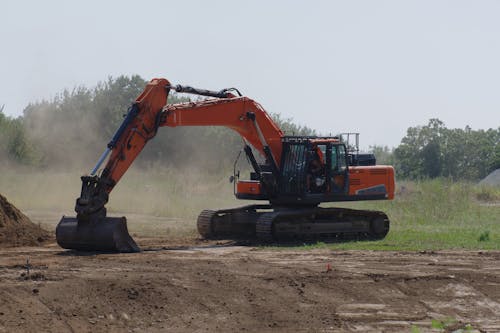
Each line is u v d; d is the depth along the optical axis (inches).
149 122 988.6
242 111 1094.4
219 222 1146.0
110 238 903.1
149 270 771.4
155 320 628.7
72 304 636.7
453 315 693.9
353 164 1213.1
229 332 610.9
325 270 813.2
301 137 1133.7
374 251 985.5
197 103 1043.3
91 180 914.7
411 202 1676.9
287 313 664.4
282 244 1063.6
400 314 684.7
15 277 706.8
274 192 1131.3
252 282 737.0
